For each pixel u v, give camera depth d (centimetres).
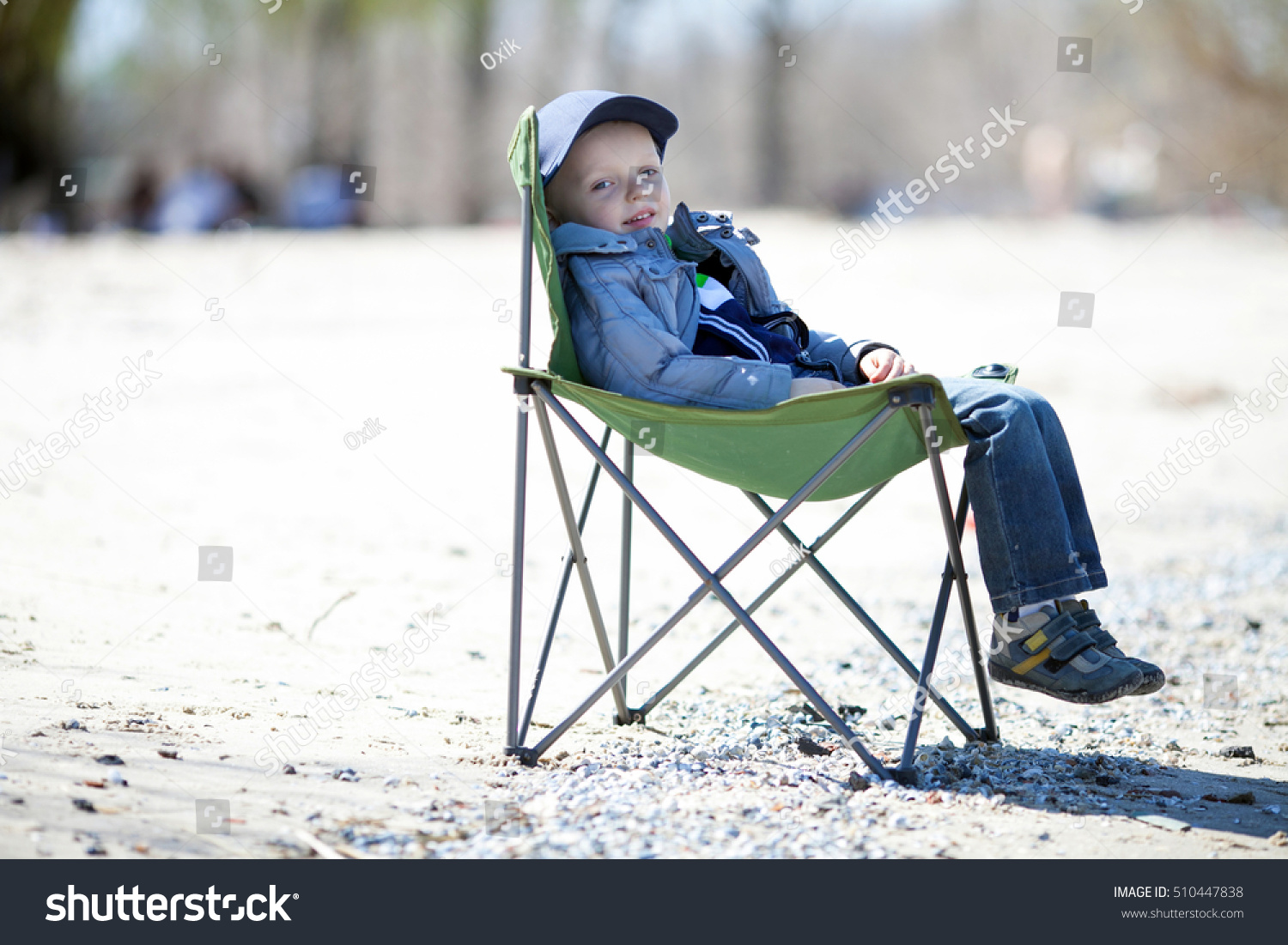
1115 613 555
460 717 382
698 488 773
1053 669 333
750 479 345
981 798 315
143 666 409
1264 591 589
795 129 3525
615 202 357
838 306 1336
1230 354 1150
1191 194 2545
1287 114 2436
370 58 2867
